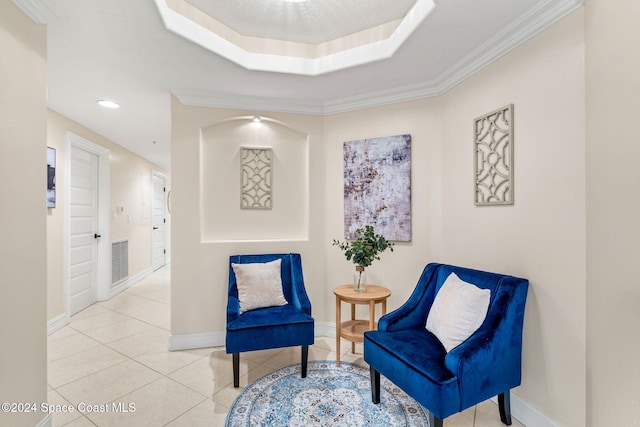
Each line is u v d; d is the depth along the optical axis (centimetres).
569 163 153
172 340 270
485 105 208
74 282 371
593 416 136
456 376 143
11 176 141
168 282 543
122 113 326
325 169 305
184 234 274
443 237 251
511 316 162
